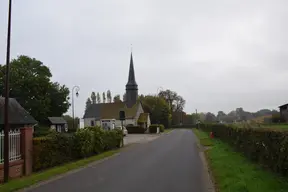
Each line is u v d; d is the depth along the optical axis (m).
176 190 8.80
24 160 12.84
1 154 11.56
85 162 15.41
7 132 10.87
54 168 13.63
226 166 12.57
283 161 9.20
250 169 11.36
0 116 20.92
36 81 47.00
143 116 79.00
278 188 8.12
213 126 38.75
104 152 21.08
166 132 64.81
